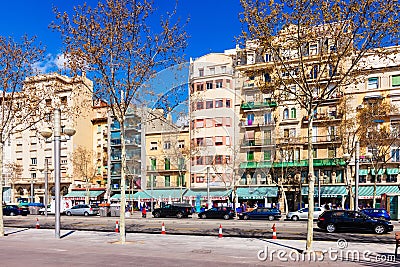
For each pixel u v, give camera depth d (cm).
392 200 3694
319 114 4831
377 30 1383
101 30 1655
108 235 2103
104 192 6322
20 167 6756
